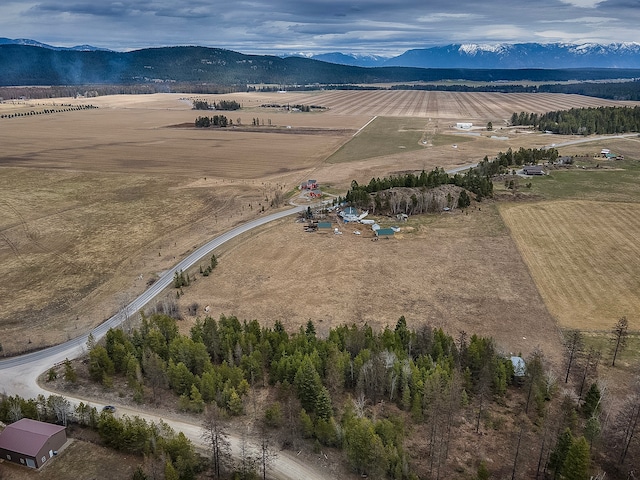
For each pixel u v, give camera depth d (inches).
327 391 2773.1
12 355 3383.4
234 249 5078.7
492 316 3715.6
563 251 4845.0
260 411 2805.1
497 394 2903.5
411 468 2373.3
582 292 4047.7
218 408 2792.8
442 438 2529.5
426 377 2765.7
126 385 3038.9
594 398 2645.2
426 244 5088.6
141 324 3538.4
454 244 5078.7
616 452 2450.8
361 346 3134.8
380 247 5036.9
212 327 3257.9
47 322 3806.6
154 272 4626.0
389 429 2455.7
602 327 3548.2
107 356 3102.9
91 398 2915.8
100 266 4788.4
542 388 2795.3
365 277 4382.4
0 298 4185.5
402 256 4805.6
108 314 3907.5
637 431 2556.6
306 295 4094.5
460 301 3939.5
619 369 3078.2
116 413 2775.6
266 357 3159.5
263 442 2404.0
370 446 2329.0
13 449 2351.1
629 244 4972.9
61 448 2481.5
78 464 2378.2
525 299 3951.8
